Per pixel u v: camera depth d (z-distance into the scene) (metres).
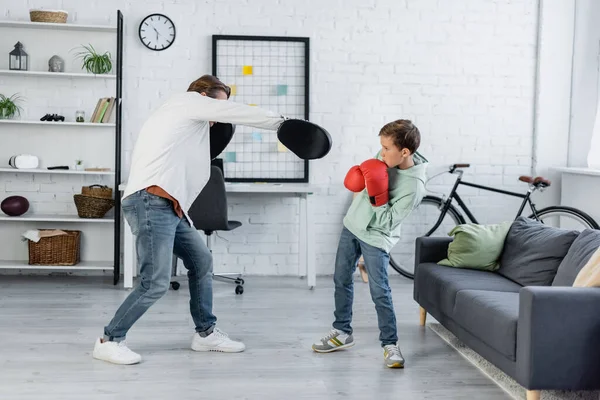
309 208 5.62
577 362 2.96
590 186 5.77
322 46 6.08
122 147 5.97
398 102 6.17
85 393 3.25
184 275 6.03
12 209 5.69
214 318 3.95
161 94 5.98
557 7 6.16
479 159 6.27
